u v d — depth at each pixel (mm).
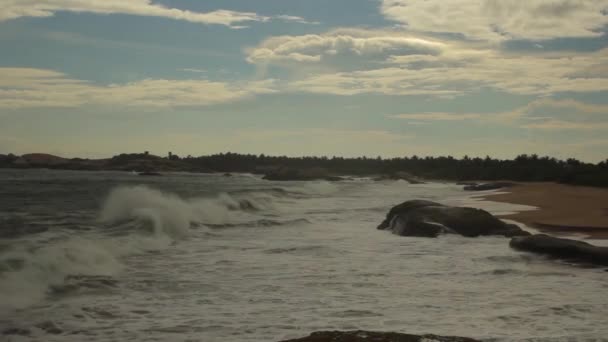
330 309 8758
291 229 20297
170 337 7312
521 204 31703
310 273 11648
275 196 41562
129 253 13648
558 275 11648
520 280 11117
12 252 11039
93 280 10250
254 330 7629
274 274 11500
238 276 11250
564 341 7121
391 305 9039
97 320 8008
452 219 18234
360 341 6266
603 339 7246
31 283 9523
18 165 124562
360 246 15727
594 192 42938
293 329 7691
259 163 169500
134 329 7625
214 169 167375
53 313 8211
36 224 18203
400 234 18562
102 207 25172
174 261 12844
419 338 6453
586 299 9523
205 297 9469
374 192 54594
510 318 8273
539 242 14070
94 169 136125
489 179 97500
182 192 38812
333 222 23250
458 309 8797
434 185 78125
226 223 21297
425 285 10578
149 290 9867
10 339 7121
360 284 10625
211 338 7277
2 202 29188
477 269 12242
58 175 87938
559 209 27422
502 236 17547
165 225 18266
